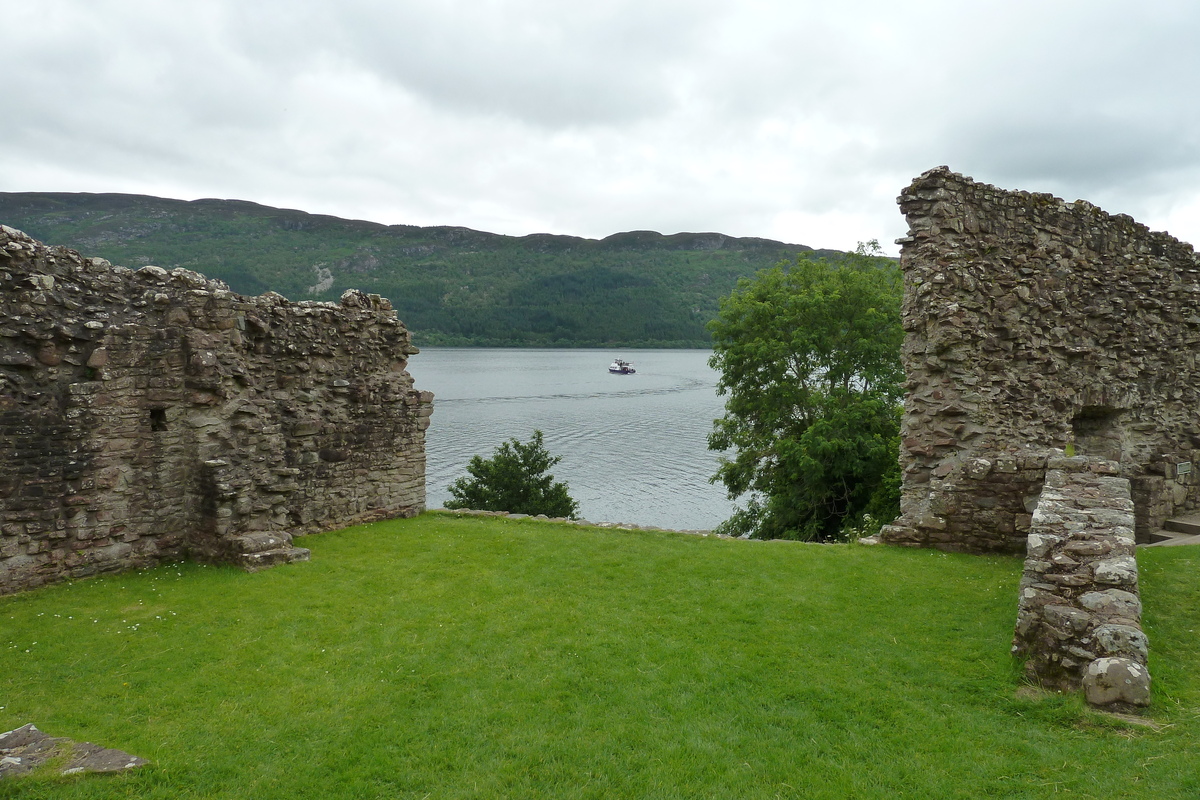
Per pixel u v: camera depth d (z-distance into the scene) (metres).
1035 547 7.45
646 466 54.03
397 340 16.39
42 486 10.12
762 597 9.58
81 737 6.02
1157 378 15.91
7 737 5.68
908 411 13.38
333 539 13.48
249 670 7.43
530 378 127.06
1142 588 9.20
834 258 33.66
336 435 14.64
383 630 8.59
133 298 11.30
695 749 5.71
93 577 10.62
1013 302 13.20
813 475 27.30
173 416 11.62
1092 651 6.20
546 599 9.76
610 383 119.81
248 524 11.94
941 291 12.80
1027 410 13.23
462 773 5.45
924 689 6.65
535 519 15.67
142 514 11.30
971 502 11.95
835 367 29.55
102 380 10.77
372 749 5.81
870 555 11.77
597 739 5.91
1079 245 14.77
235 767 5.54
